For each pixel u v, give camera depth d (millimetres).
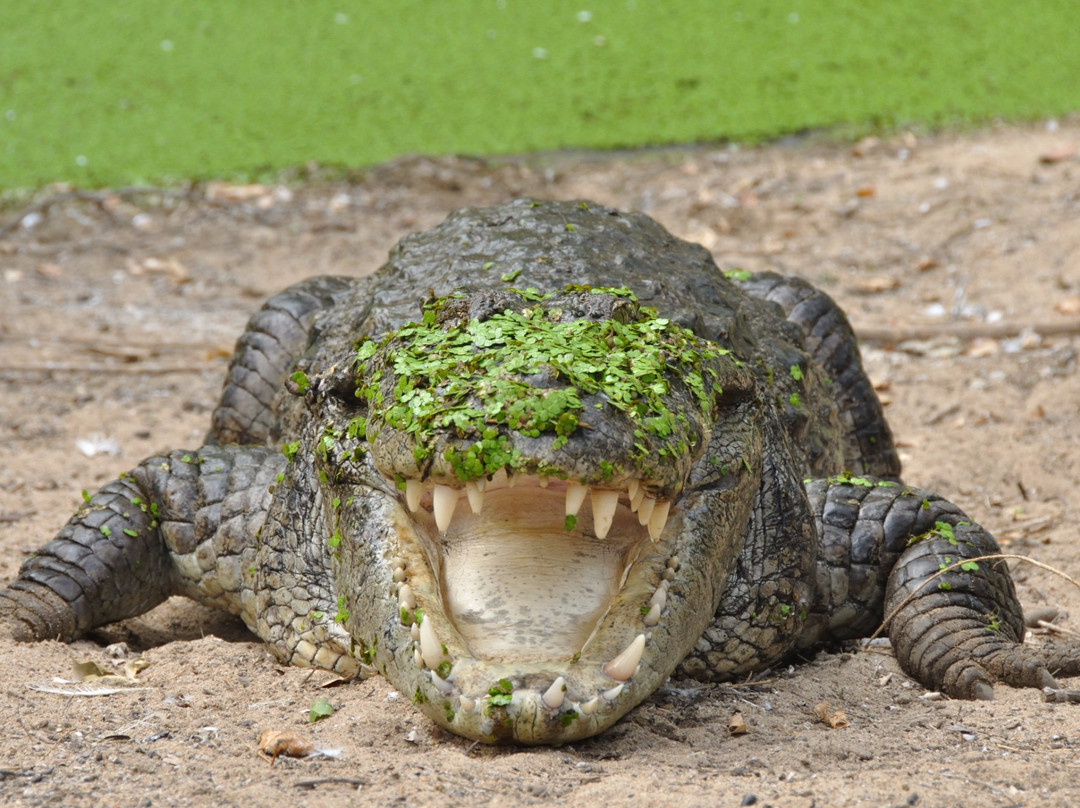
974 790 5977
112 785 6023
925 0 30156
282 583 8398
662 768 6309
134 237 21047
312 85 26500
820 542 8648
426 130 24484
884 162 22312
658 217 20766
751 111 24906
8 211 21797
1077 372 14586
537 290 8039
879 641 8734
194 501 9344
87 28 29188
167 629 9750
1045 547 10648
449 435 6328
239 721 6945
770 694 7609
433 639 6473
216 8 30250
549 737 6395
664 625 6977
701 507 7465
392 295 8609
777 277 11836
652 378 6785
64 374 15953
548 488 6941
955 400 14258
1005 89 25234
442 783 6066
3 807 5754
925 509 8711
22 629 8594
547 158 23500
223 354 16547
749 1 30312
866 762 6418
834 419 10742
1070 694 7246
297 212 21656
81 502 12008
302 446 8523
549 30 28953
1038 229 18719
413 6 30281
